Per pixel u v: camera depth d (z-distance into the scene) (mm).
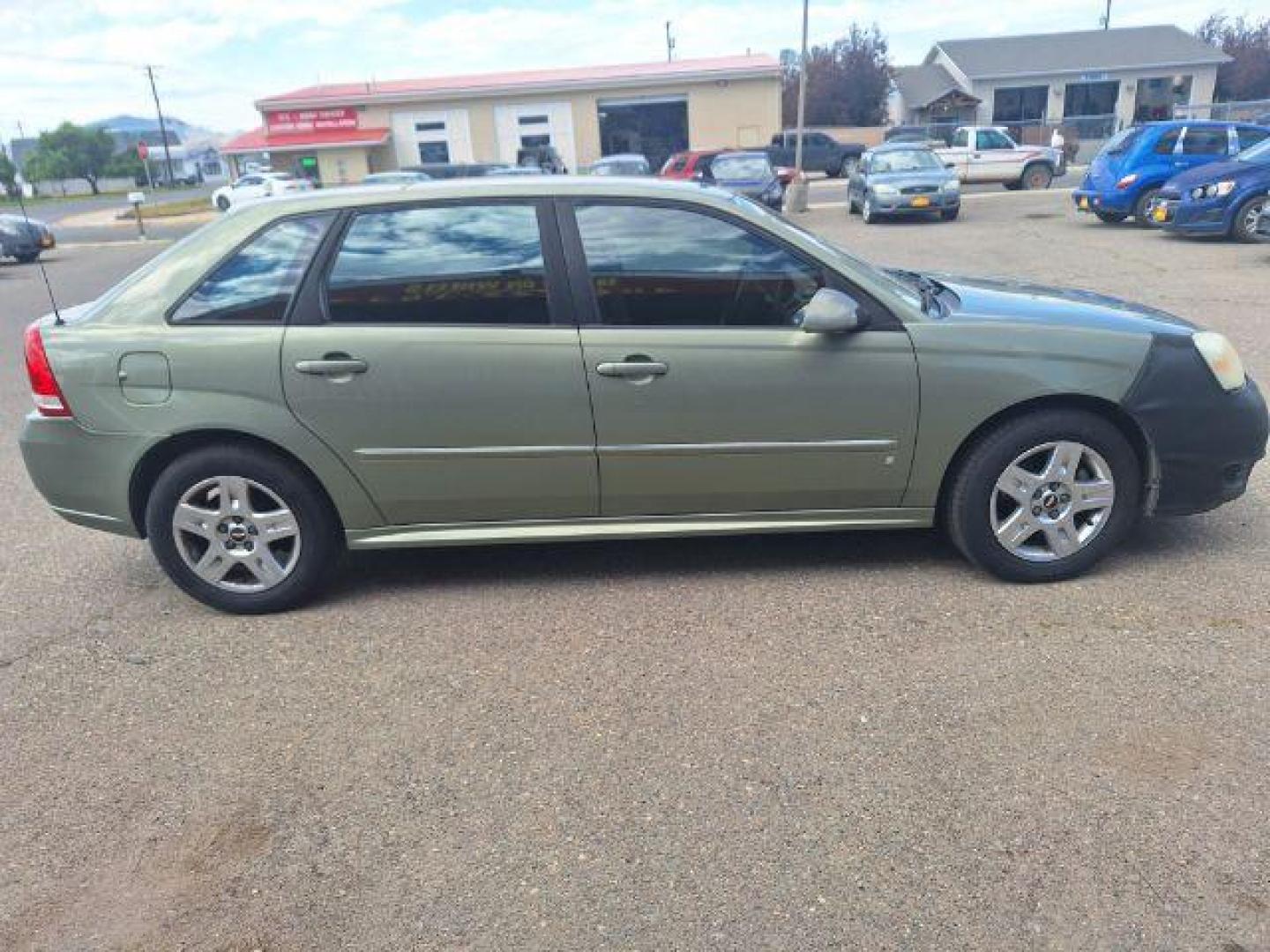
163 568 3984
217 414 3748
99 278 18016
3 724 3307
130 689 3492
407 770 2963
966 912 2336
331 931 2377
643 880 2482
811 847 2564
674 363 3723
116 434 3791
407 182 3975
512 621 3852
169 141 96625
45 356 3789
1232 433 3850
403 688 3408
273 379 3725
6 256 20891
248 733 3189
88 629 3963
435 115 39625
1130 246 14406
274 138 40094
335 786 2902
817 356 3736
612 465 3832
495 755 3006
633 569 4266
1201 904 2326
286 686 3467
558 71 43375
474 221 3766
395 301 3758
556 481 3857
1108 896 2363
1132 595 3812
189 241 3877
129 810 2842
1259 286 10516
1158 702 3105
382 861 2594
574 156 39969
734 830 2637
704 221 3773
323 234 3770
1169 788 2715
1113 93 44219
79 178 79125
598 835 2648
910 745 2955
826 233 18688
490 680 3434
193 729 3229
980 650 3463
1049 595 3848
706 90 39031
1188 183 14172
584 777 2887
